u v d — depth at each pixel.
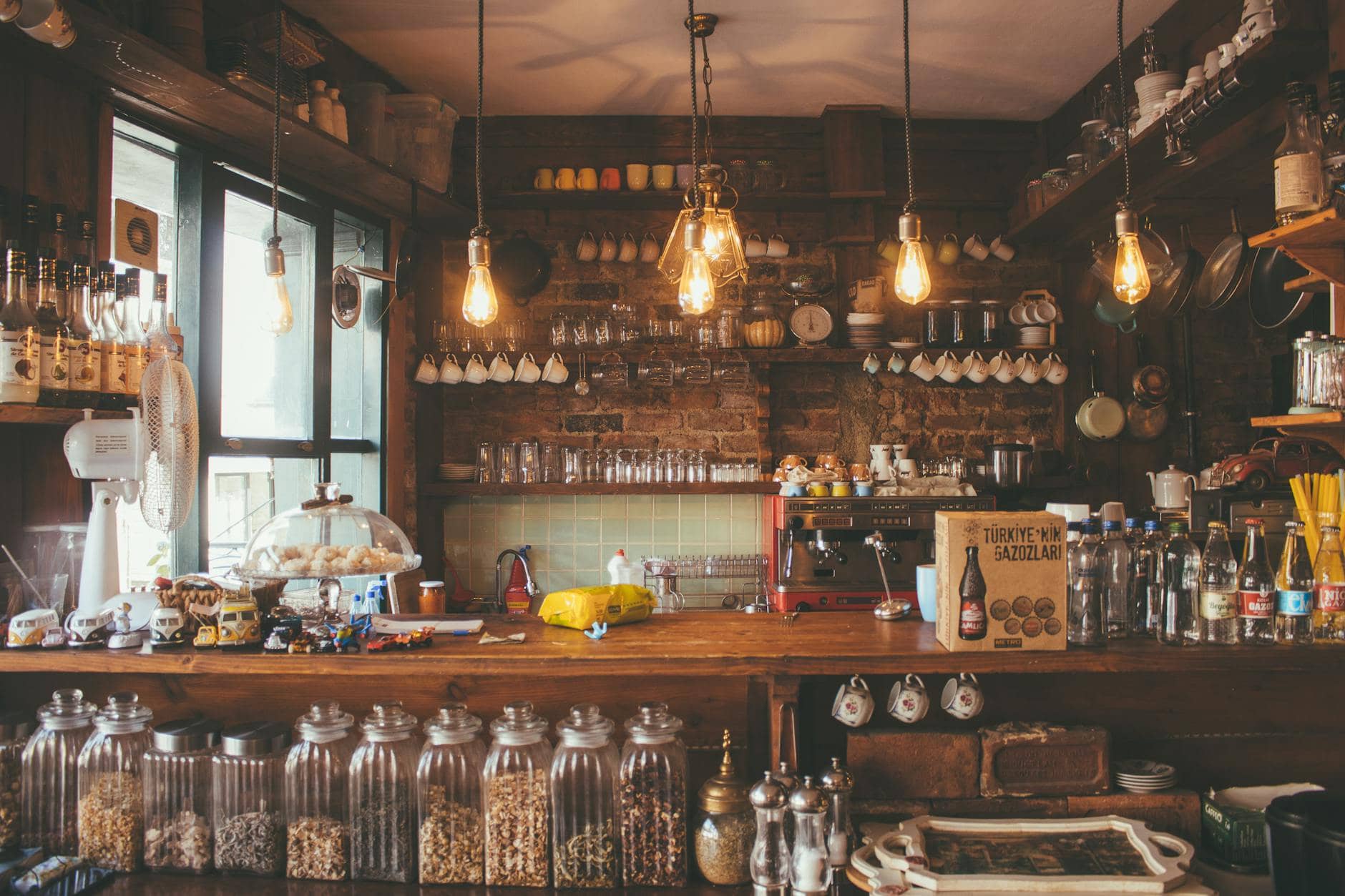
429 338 4.29
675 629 2.23
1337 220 2.07
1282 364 4.34
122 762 1.96
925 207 4.52
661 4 3.24
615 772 1.88
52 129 2.25
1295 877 1.65
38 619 2.01
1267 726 2.18
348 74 3.58
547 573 4.49
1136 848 1.86
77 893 1.80
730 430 4.52
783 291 4.53
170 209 2.85
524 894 1.83
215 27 2.80
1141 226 3.35
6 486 2.15
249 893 1.84
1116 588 2.13
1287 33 2.28
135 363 2.29
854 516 3.99
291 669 1.95
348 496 2.35
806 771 2.13
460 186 4.36
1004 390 4.56
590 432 4.52
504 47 3.58
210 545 2.91
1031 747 2.03
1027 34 3.50
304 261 3.45
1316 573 2.09
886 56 3.70
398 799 1.89
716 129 4.41
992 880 1.72
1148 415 4.42
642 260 4.39
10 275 2.01
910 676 2.06
